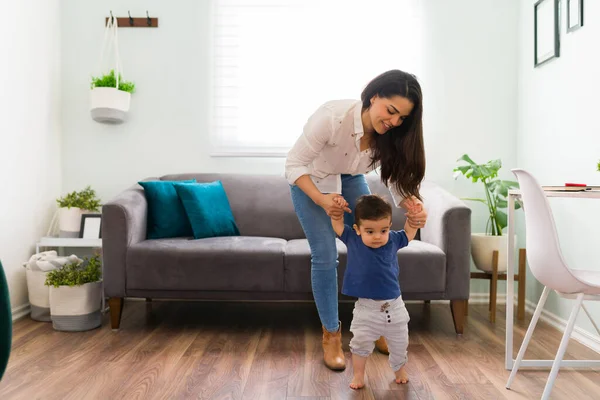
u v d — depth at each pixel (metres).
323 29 3.26
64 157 3.27
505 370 1.95
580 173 2.43
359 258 1.73
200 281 2.43
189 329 2.54
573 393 1.71
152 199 2.80
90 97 3.14
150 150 3.28
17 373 1.87
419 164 1.65
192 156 3.29
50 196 3.12
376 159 1.79
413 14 3.23
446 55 3.23
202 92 3.28
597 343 2.23
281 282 2.43
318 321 2.72
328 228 1.94
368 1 3.24
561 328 2.57
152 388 1.73
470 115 3.24
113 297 2.48
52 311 2.48
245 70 3.28
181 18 3.26
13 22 2.73
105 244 2.45
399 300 1.75
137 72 3.27
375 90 1.58
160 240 2.64
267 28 3.27
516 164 3.22
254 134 3.30
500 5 3.22
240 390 1.72
